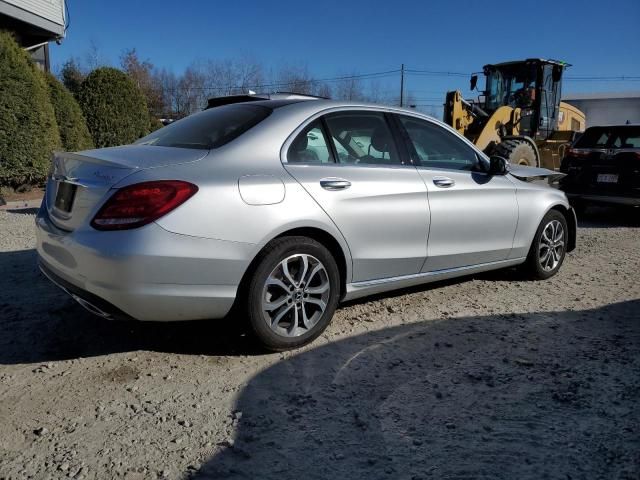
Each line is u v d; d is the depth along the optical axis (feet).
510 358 11.67
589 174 30.22
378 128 13.65
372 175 12.82
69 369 10.98
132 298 9.90
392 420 9.27
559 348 12.19
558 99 44.21
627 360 11.56
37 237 12.03
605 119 137.28
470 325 13.56
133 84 47.50
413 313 14.32
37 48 53.16
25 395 9.94
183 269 10.10
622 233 27.25
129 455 8.25
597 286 17.13
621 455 8.32
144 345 12.10
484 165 15.88
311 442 8.64
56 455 8.23
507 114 38.06
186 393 10.09
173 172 10.32
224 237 10.40
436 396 10.05
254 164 11.23
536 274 17.46
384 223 12.82
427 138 14.66
